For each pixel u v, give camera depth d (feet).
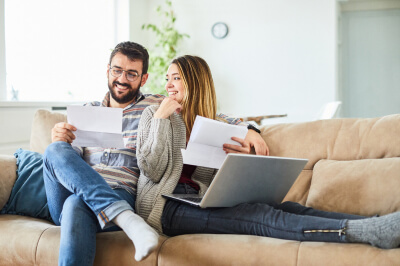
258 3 18.26
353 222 4.44
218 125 5.52
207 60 19.04
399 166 5.42
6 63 12.15
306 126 6.47
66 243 4.74
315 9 17.58
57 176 5.32
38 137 7.20
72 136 5.81
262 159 5.06
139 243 4.49
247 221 5.03
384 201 5.32
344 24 19.93
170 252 4.85
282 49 18.07
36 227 5.49
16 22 12.50
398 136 5.77
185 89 6.31
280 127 6.63
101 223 4.94
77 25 15.15
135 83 6.75
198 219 5.28
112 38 17.29
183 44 19.26
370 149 5.91
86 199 5.01
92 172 5.25
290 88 18.03
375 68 19.69
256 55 18.40
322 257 4.31
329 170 5.85
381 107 19.71
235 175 4.96
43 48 13.55
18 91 12.26
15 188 6.35
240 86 18.70
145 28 19.12
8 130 11.07
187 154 5.58
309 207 5.29
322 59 17.58
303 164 5.59
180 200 5.34
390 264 4.02
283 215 4.89
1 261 5.47
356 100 20.03
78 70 15.20
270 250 4.55
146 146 5.77
